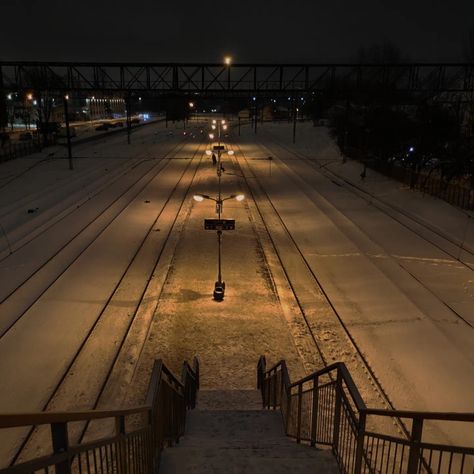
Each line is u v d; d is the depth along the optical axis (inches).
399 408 534.6
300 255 1080.8
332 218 1402.6
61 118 5280.5
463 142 1697.8
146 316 767.7
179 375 603.8
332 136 3486.7
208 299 839.1
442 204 1531.7
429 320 739.4
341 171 2309.3
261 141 3858.3
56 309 773.3
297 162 2645.2
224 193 1780.3
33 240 1128.8
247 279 933.8
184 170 2299.5
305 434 345.1
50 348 656.4
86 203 1537.9
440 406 537.6
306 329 735.7
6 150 2615.7
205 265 1008.9
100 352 653.3
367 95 2529.5
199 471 240.8
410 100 2448.3
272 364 639.8
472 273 963.3
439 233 1253.7
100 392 562.9
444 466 402.9
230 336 711.7
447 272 968.9
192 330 727.7
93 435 460.4
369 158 2397.9
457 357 635.5
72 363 623.2
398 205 1577.3
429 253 1091.9
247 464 240.8
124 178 2022.6
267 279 936.9
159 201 1612.9
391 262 1023.6
